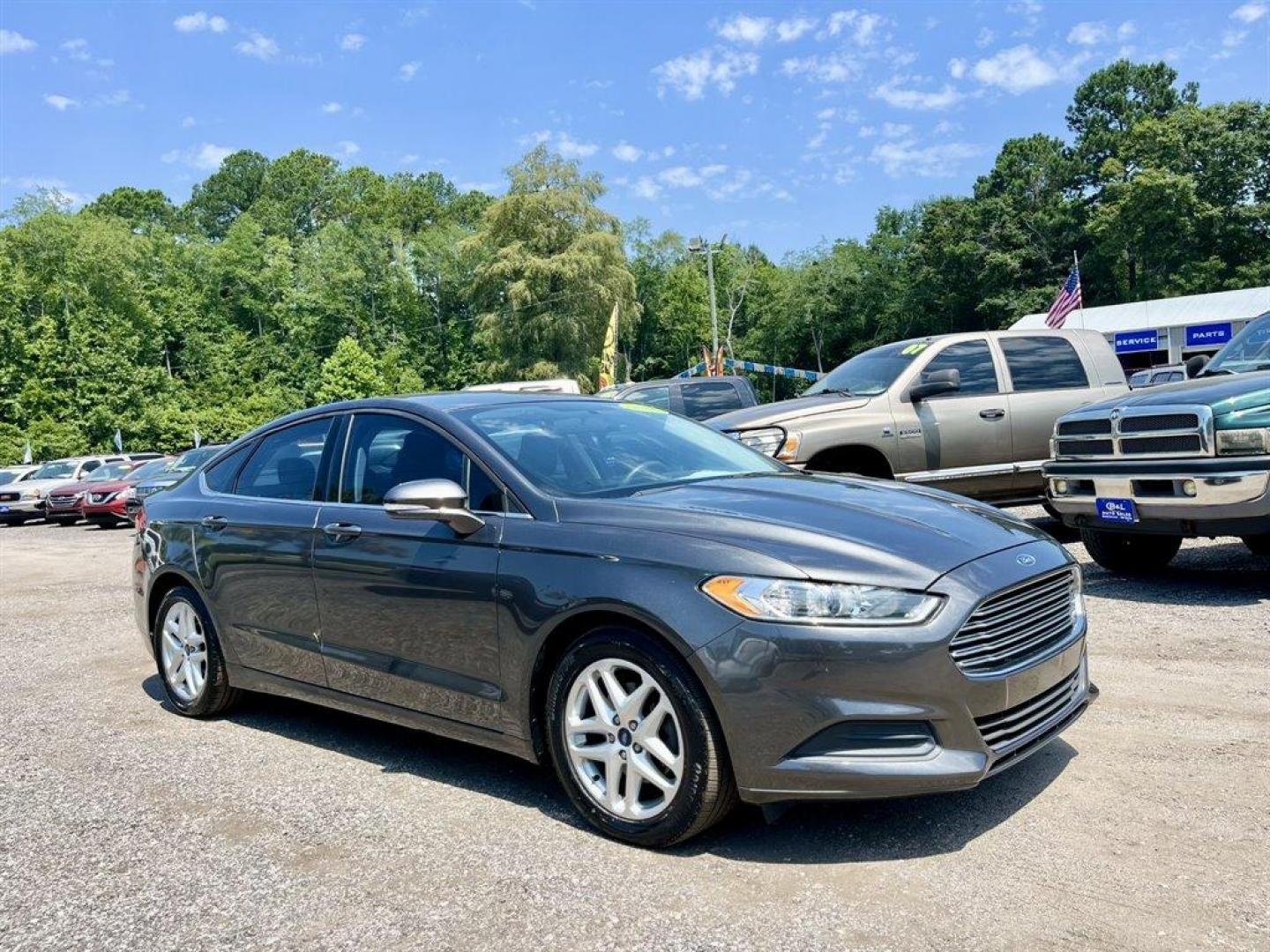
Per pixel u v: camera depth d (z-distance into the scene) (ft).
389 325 253.03
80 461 96.63
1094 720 14.03
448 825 11.72
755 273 258.37
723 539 10.64
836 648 9.75
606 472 13.14
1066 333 31.14
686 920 9.13
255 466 16.46
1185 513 20.29
